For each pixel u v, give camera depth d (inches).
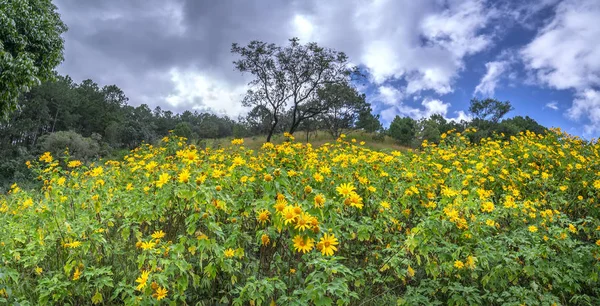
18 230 137.3
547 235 150.0
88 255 125.1
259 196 145.1
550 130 330.0
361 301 129.6
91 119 2347.4
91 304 117.1
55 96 2074.3
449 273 125.6
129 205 147.8
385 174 174.1
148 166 165.3
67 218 136.6
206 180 138.0
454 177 194.1
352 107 1518.2
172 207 142.3
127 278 123.8
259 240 121.0
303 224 96.5
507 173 213.2
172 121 3540.8
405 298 125.7
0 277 89.5
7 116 499.5
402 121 1620.3
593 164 230.7
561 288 132.6
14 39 519.5
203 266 125.7
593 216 184.4
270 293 104.7
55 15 719.1
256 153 221.3
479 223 140.2
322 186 151.3
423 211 170.7
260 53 1166.3
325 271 96.3
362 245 151.9
